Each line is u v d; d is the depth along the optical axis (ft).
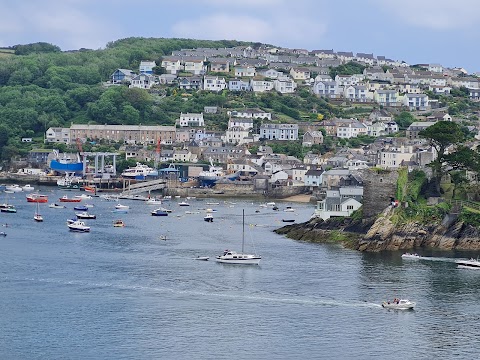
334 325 616.80
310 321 625.82
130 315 636.48
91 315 635.66
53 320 622.95
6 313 638.53
